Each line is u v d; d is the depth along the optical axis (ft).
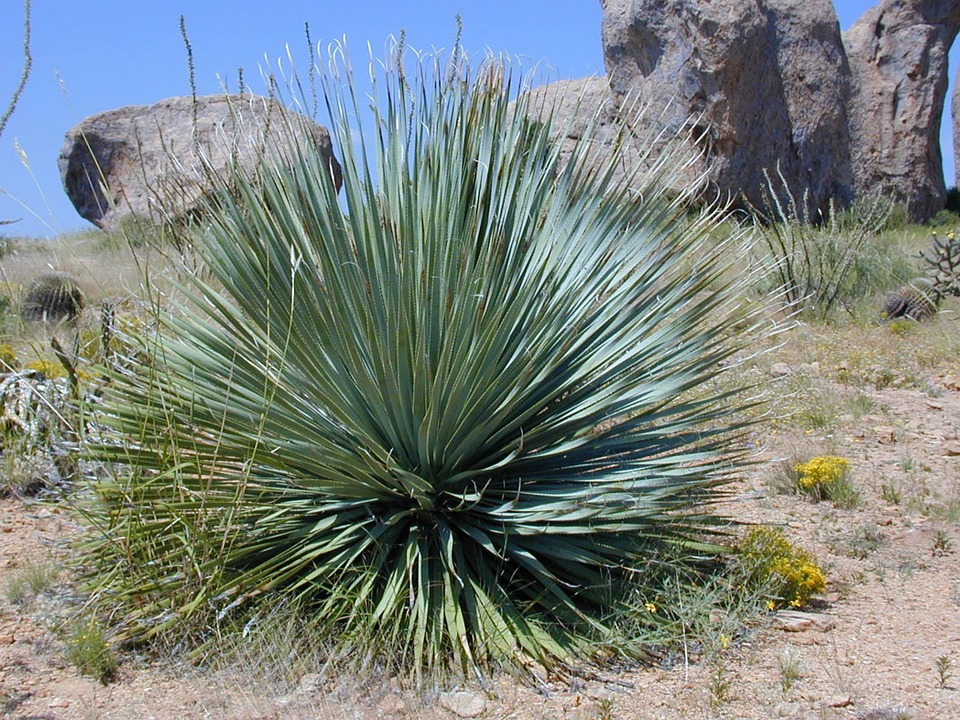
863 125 71.77
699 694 13.00
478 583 14.53
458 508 14.51
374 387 14.35
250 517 14.89
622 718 12.37
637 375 15.46
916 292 41.45
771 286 42.93
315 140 15.16
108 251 33.50
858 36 74.64
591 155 17.39
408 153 15.08
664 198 16.37
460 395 14.06
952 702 12.94
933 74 72.18
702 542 16.12
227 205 15.23
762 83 66.08
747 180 66.03
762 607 15.38
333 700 12.57
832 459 21.67
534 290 15.02
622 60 69.15
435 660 13.16
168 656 13.46
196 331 15.67
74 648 13.24
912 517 20.34
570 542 14.80
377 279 14.52
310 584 14.47
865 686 13.35
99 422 15.30
